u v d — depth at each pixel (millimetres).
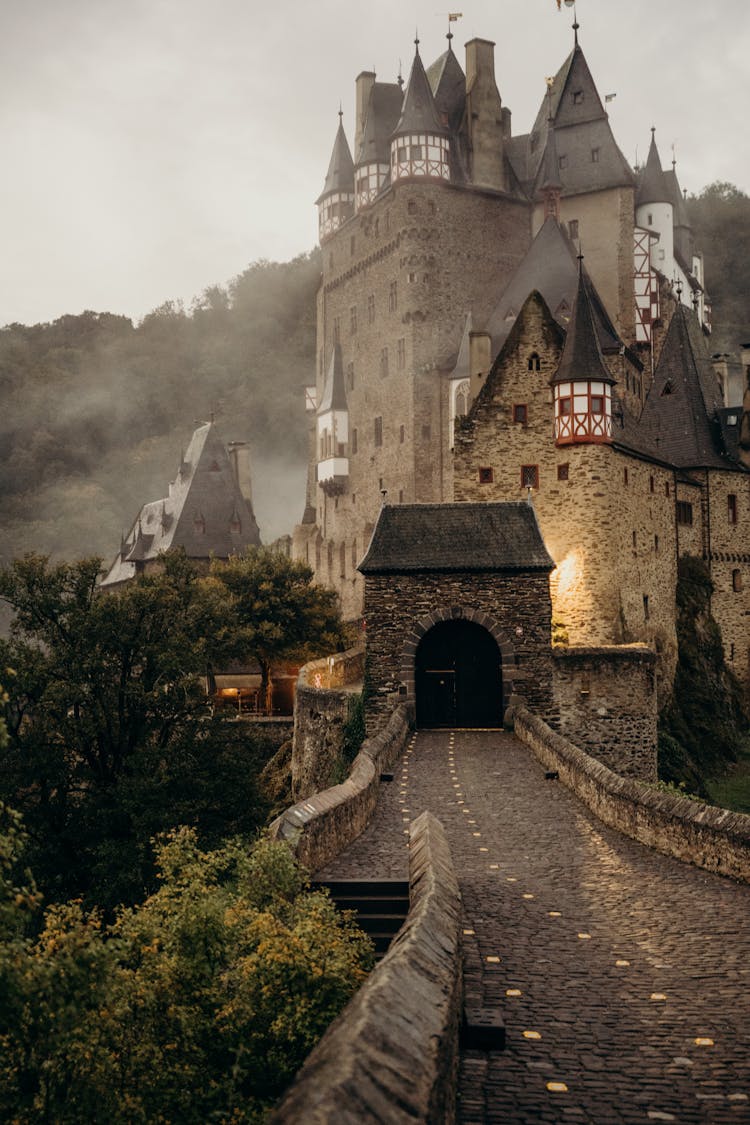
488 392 53875
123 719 39406
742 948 12062
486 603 38062
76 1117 10141
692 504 69000
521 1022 9844
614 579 52781
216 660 44688
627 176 86500
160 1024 10688
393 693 37969
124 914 12383
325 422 101375
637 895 14727
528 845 18266
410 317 90750
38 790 37719
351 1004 6895
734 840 15602
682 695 62906
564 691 38781
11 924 11242
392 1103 5527
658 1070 8781
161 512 106062
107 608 39781
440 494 89562
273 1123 5105
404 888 15406
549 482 53156
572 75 90375
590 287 77375
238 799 38062
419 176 91062
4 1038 10484
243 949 11312
